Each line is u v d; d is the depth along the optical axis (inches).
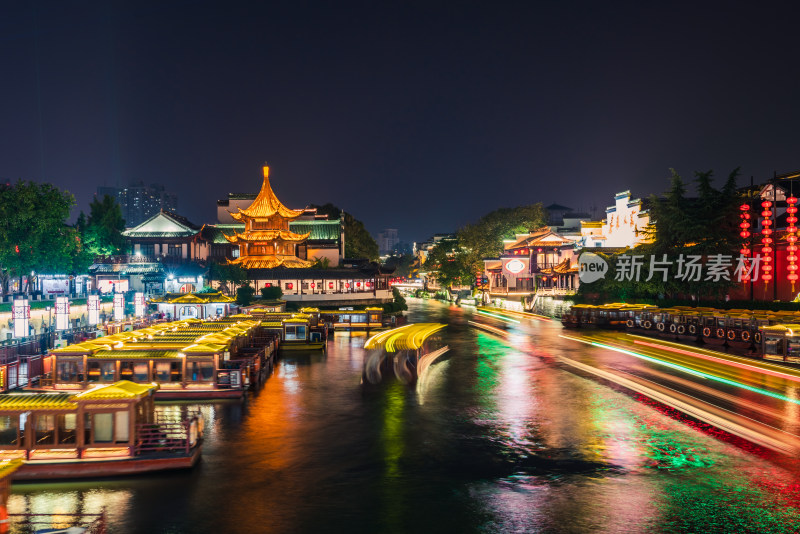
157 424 1000.2
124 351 1476.4
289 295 3914.9
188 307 2918.3
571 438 1162.0
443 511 840.3
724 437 1146.0
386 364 1726.1
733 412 1328.7
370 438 1179.9
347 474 986.1
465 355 2295.8
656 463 1013.8
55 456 929.5
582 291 3858.3
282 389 1648.6
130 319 2578.7
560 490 908.6
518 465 1019.9
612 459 1038.4
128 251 4626.0
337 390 1636.3
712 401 1432.1
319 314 3097.9
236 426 1261.1
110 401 948.0
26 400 938.7
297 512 838.5
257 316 2650.1
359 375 1875.0
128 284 3523.6
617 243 4355.3
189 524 800.9
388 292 4443.9
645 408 1381.6
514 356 2255.2
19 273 2571.4
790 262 2377.0
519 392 1585.9
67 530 779.4
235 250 5022.1
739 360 2032.5
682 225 2938.0
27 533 771.4
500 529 784.9
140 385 1025.5
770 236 2576.3
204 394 1467.8
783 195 2773.1
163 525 797.2
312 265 4832.7
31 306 2201.0
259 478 964.0
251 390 1628.9
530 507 850.1
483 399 1508.4
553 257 5078.7
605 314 3216.0
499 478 962.7
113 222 4630.9
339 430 1236.5
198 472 984.3
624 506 848.3
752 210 2748.5
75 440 953.5
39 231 2514.8
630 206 4165.8
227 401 1461.6
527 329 3329.2
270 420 1311.5
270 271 4217.5
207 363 1481.3
